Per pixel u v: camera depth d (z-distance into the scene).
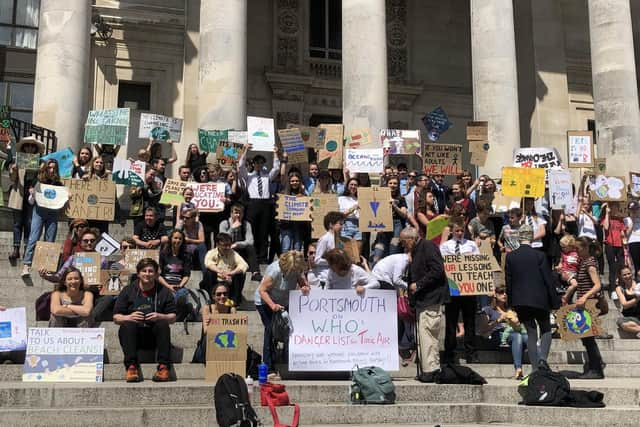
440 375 9.07
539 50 25.00
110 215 12.81
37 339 8.90
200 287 11.21
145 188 14.01
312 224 12.83
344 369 9.38
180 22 22.91
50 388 8.00
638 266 14.40
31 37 22.48
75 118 17.00
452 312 10.14
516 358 9.87
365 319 9.52
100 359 8.96
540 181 13.79
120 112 15.13
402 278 9.88
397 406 8.18
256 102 24.23
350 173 14.50
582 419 7.84
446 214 12.34
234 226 12.35
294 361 9.33
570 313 10.09
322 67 25.14
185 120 22.38
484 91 18.53
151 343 9.62
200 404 8.16
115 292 10.62
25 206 13.04
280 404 7.93
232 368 9.04
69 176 14.37
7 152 16.20
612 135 19.67
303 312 9.45
